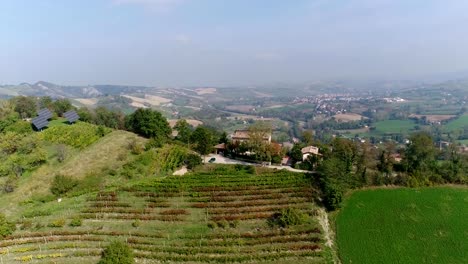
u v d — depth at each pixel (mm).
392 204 80750
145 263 61281
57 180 84500
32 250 64062
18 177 90312
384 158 97000
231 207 78062
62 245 65188
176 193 82750
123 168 94625
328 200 78375
